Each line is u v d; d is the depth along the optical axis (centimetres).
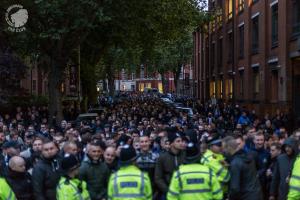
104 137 1655
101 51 4841
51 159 1034
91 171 1062
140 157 1156
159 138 1423
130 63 6112
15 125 2328
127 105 5369
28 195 1012
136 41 4200
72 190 952
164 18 3928
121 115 3334
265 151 1260
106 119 2942
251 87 4244
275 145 1200
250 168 1020
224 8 5431
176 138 1087
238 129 2033
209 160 1052
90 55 4825
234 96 4769
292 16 3247
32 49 3412
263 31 3831
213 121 2933
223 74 5484
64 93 5912
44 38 3145
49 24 3100
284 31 3309
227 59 5353
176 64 8469
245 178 1016
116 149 1191
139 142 1220
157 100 6850
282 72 3356
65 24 3077
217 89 5950
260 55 3922
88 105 4941
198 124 2289
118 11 3177
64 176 963
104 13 3053
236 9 4812
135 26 3578
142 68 7288
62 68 3438
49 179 1016
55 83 3416
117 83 14888
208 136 1441
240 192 1015
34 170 1010
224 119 3347
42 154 1044
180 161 1091
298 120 2966
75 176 978
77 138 1581
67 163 957
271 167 1195
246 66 4362
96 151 1070
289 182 1015
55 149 1036
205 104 5572
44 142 1074
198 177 873
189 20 4144
